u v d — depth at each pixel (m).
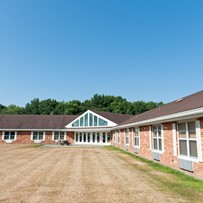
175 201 5.80
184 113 8.96
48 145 32.47
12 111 79.56
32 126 37.97
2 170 10.62
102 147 28.00
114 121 34.44
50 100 82.19
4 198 6.09
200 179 8.37
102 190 6.90
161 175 9.32
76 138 37.03
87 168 11.21
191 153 9.51
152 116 15.28
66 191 6.78
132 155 17.77
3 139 36.59
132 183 7.85
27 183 7.86
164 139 12.48
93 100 80.62
